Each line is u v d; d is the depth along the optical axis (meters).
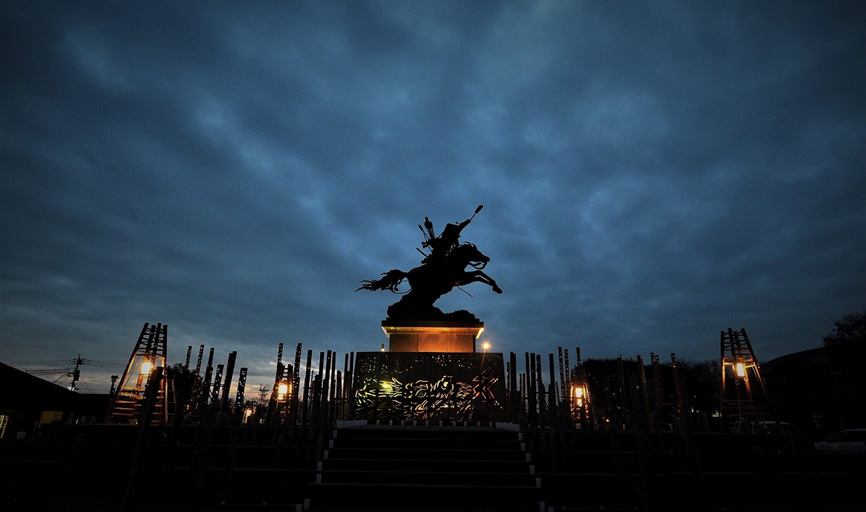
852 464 15.69
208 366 13.06
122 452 15.43
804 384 50.00
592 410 21.45
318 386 17.02
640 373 19.70
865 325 43.72
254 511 12.76
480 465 13.82
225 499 13.58
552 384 16.52
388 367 21.52
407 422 20.44
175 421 13.77
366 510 12.22
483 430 16.17
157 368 13.27
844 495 13.91
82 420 34.19
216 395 13.17
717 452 16.11
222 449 15.62
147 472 13.32
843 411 46.06
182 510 12.05
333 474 13.44
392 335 22.92
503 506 12.60
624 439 16.80
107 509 12.10
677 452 15.96
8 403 28.64
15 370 32.03
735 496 13.89
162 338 23.52
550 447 15.44
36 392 30.86
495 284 24.06
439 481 13.30
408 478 13.34
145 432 12.66
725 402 25.70
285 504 13.38
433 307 23.50
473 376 21.28
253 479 14.18
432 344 22.70
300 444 15.85
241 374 14.34
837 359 45.84
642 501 13.21
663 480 12.96
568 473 14.80
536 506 12.55
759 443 17.05
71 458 13.95
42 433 20.05
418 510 12.26
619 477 13.83
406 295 23.94
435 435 15.66
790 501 13.82
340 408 19.97
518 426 16.27
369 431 15.88
